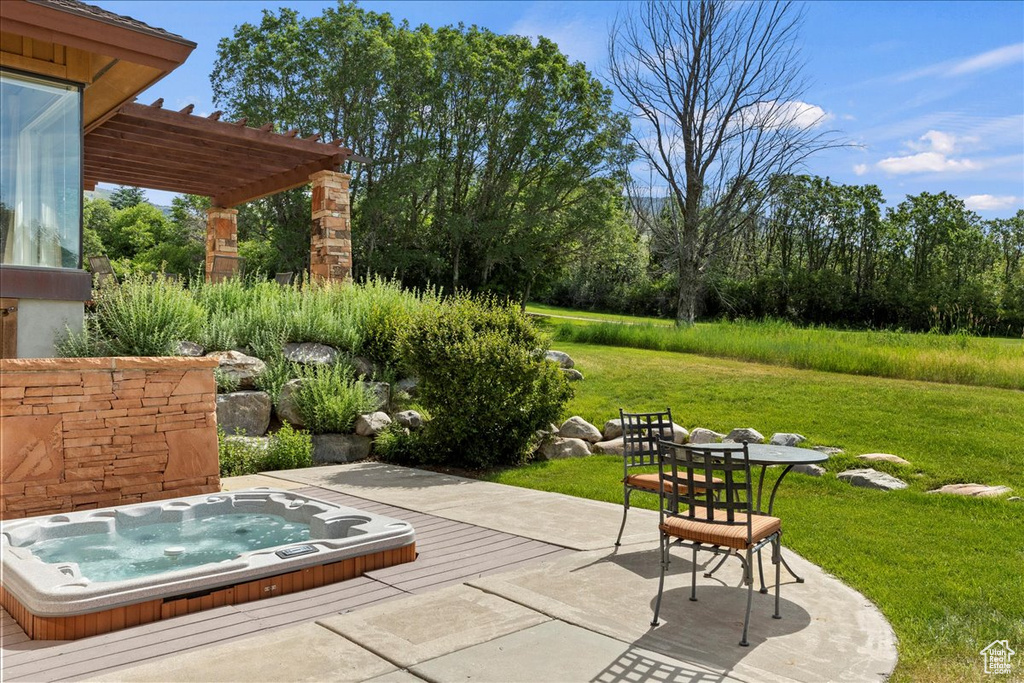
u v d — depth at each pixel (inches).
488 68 1168.2
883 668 132.8
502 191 1235.9
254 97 1080.2
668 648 138.7
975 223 2032.5
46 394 236.4
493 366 339.3
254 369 378.6
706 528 157.5
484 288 1223.5
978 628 153.9
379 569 187.8
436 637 140.4
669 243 949.2
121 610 146.6
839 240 2026.3
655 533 225.8
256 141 455.2
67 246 310.2
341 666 126.1
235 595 162.1
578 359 563.2
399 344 368.8
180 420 264.5
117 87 343.0
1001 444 319.9
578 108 1228.5
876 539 221.8
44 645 137.9
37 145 300.7
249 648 134.0
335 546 180.4
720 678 126.0
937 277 1870.1
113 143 469.4
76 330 313.7
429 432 351.9
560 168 1224.2
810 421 376.8
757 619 157.4
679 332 717.9
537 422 358.3
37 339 302.4
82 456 242.5
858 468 310.0
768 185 920.9
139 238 1342.3
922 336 660.1
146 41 294.0
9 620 153.9
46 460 235.5
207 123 425.1
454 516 247.0
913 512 254.5
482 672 125.0
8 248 294.7
